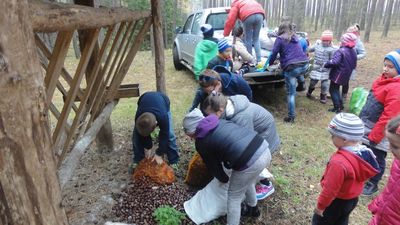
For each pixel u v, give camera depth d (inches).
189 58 304.3
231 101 109.5
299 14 662.5
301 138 180.4
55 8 48.3
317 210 86.0
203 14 271.3
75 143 97.8
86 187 133.4
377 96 115.2
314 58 234.5
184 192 127.0
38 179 39.6
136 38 142.2
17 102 36.1
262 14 208.1
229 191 97.7
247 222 113.1
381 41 631.8
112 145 165.3
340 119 80.0
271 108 228.2
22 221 38.9
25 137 37.4
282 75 206.8
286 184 134.8
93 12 65.7
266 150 93.2
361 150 81.0
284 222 113.7
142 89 284.7
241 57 198.8
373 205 77.3
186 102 243.1
